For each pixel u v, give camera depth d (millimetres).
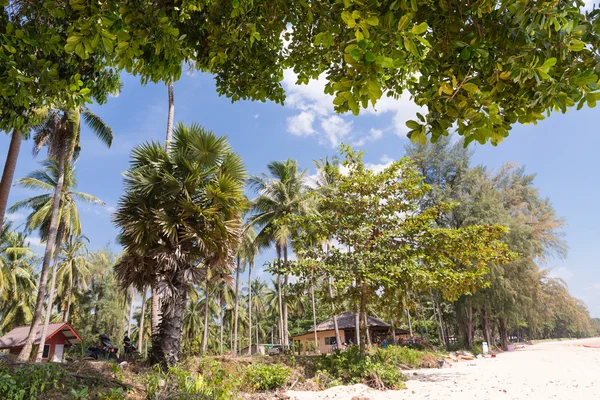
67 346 21984
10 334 21328
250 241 28906
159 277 10789
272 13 3379
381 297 15188
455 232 13711
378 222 15305
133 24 2518
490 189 33094
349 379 12766
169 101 18500
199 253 11383
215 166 11992
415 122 2078
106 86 5109
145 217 10719
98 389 6395
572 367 17109
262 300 58562
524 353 30938
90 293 42969
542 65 1893
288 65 3943
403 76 3393
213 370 10398
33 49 3598
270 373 11430
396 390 11344
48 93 3574
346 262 14336
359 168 16266
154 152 11828
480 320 37812
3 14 2975
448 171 34094
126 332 44719
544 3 1861
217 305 49750
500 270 29047
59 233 24172
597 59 2074
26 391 5562
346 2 1684
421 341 33000
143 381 7762
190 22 3729
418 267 13594
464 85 1905
